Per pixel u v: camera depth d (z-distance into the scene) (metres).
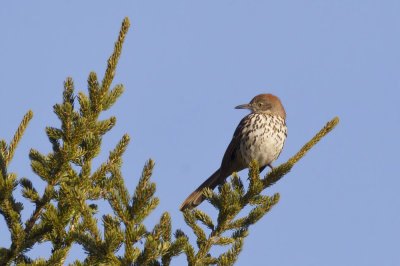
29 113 9.57
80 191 7.59
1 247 7.97
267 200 9.68
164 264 8.05
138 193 7.83
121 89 9.92
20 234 7.90
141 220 7.87
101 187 8.95
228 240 8.82
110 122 9.48
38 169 8.62
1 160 8.67
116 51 9.80
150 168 7.91
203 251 8.65
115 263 7.39
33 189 8.75
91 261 7.86
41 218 8.33
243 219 9.11
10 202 8.35
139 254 7.47
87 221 7.46
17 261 8.17
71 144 8.70
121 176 8.24
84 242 7.36
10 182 8.09
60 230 8.19
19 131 9.47
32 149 9.09
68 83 9.29
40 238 8.45
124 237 7.68
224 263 8.37
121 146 9.27
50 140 8.99
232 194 9.34
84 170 8.45
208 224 9.42
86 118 9.09
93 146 8.78
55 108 8.62
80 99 9.09
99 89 9.48
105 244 7.29
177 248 7.91
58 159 8.65
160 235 7.77
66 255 8.16
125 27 9.81
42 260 7.67
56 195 8.34
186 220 9.17
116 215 7.86
